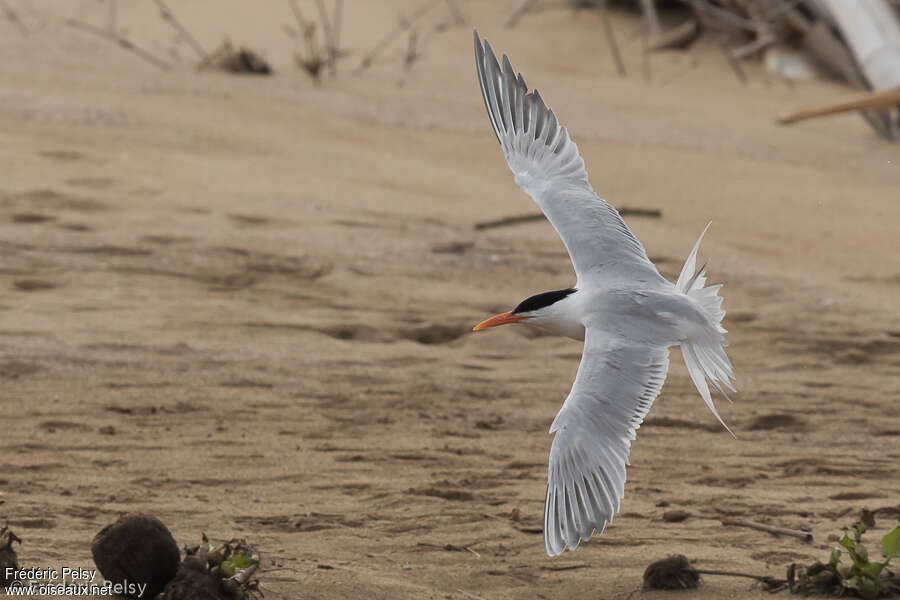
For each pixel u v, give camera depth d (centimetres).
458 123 2695
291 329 1402
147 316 1396
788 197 2308
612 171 2406
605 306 673
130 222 1761
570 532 603
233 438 1048
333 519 853
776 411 1216
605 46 3609
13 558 662
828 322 1548
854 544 721
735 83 3375
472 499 916
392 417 1141
